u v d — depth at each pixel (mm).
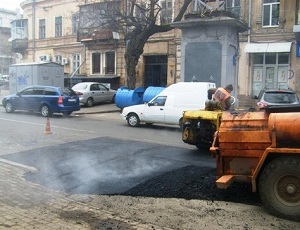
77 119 17281
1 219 4930
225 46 17062
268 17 23531
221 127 5645
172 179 6859
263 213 5207
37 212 5246
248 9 23859
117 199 5879
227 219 5023
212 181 6707
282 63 23156
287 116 5004
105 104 25406
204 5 18062
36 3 38125
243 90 24125
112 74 31906
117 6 25312
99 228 4707
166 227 4758
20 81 26156
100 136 11883
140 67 29469
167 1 27328
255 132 5371
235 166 5586
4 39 60594
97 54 32938
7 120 16016
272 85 23484
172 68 27828
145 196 6020
